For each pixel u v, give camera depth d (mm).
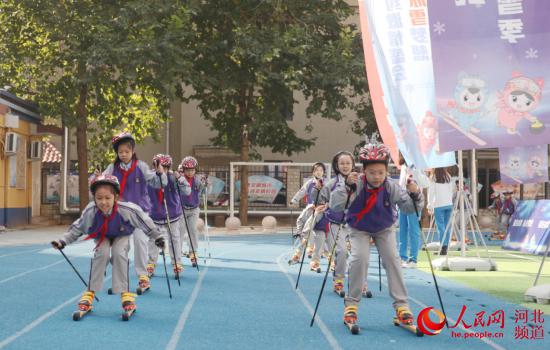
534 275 11766
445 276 11641
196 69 28312
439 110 9867
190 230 13078
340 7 28734
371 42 12414
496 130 9734
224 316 7672
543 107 9648
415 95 12062
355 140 35188
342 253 9328
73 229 7426
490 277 11484
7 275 11461
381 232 6977
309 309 8203
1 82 27750
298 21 27766
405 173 12656
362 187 6805
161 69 24766
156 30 25266
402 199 6777
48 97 27000
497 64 9758
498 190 30547
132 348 5988
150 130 30594
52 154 31188
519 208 16766
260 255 15922
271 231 25828
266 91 28391
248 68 27500
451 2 9820
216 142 31422
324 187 9883
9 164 24984
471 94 9781
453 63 9844
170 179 11320
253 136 29500
